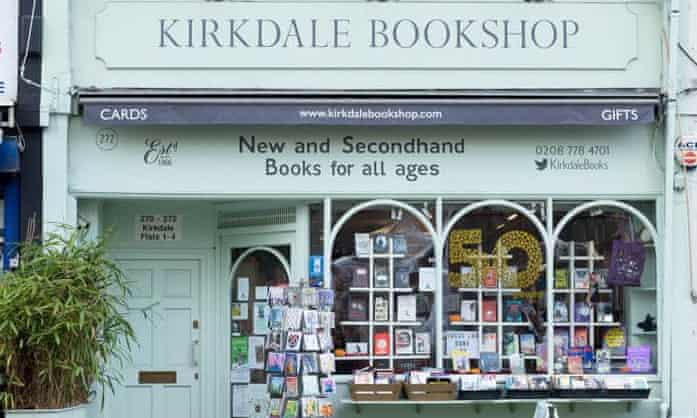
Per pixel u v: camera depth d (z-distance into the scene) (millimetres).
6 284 10953
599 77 12641
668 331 12547
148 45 12445
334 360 12242
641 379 12461
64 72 12242
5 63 12195
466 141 12656
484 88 12578
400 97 12344
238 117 12094
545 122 12234
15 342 10898
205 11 12492
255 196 12516
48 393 11078
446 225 12703
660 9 12680
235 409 13570
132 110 12086
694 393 12531
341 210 12680
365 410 12406
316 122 12125
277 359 11625
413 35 12562
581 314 12836
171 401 13727
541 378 12383
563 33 12625
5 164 12062
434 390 12148
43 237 12133
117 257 13773
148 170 12445
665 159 12656
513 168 12656
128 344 12328
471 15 12594
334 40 12523
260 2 12508
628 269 12859
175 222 13883
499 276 12773
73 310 10758
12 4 12250
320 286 12477
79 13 12422
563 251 12859
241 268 13594
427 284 12695
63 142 12242
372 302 12648
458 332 12719
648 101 12344
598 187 12703
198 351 13758
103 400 11641
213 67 12453
